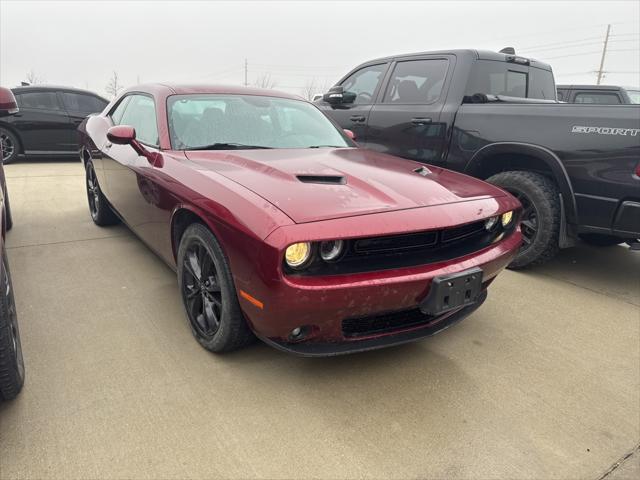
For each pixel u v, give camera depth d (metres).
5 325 1.83
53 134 8.95
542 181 3.76
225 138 3.11
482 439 2.03
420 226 2.12
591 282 3.93
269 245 1.87
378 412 2.16
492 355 2.72
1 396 2.06
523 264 3.96
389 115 4.81
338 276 1.98
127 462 1.81
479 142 4.05
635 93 7.90
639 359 2.76
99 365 2.40
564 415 2.22
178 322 2.86
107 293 3.22
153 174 2.80
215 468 1.80
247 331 2.37
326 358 2.58
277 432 2.00
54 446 1.87
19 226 4.73
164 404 2.14
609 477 1.87
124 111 3.96
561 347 2.85
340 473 1.81
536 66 4.97
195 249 2.51
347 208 2.09
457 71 4.36
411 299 2.14
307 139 3.41
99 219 4.62
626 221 3.28
